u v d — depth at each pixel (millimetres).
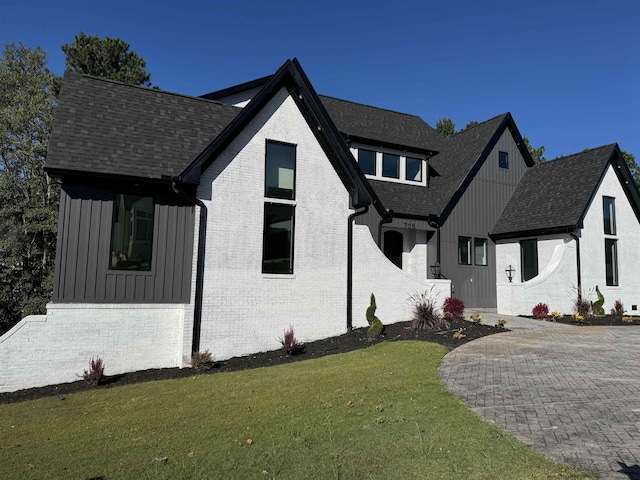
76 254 10633
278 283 12531
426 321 13078
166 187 11570
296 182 13133
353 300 13773
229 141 12164
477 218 19781
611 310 18609
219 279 11727
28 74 23328
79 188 10781
